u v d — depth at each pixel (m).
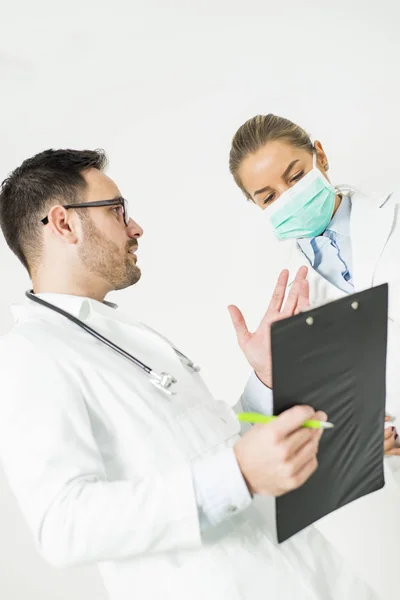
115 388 0.95
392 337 1.54
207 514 0.78
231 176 2.16
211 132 2.16
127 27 2.10
